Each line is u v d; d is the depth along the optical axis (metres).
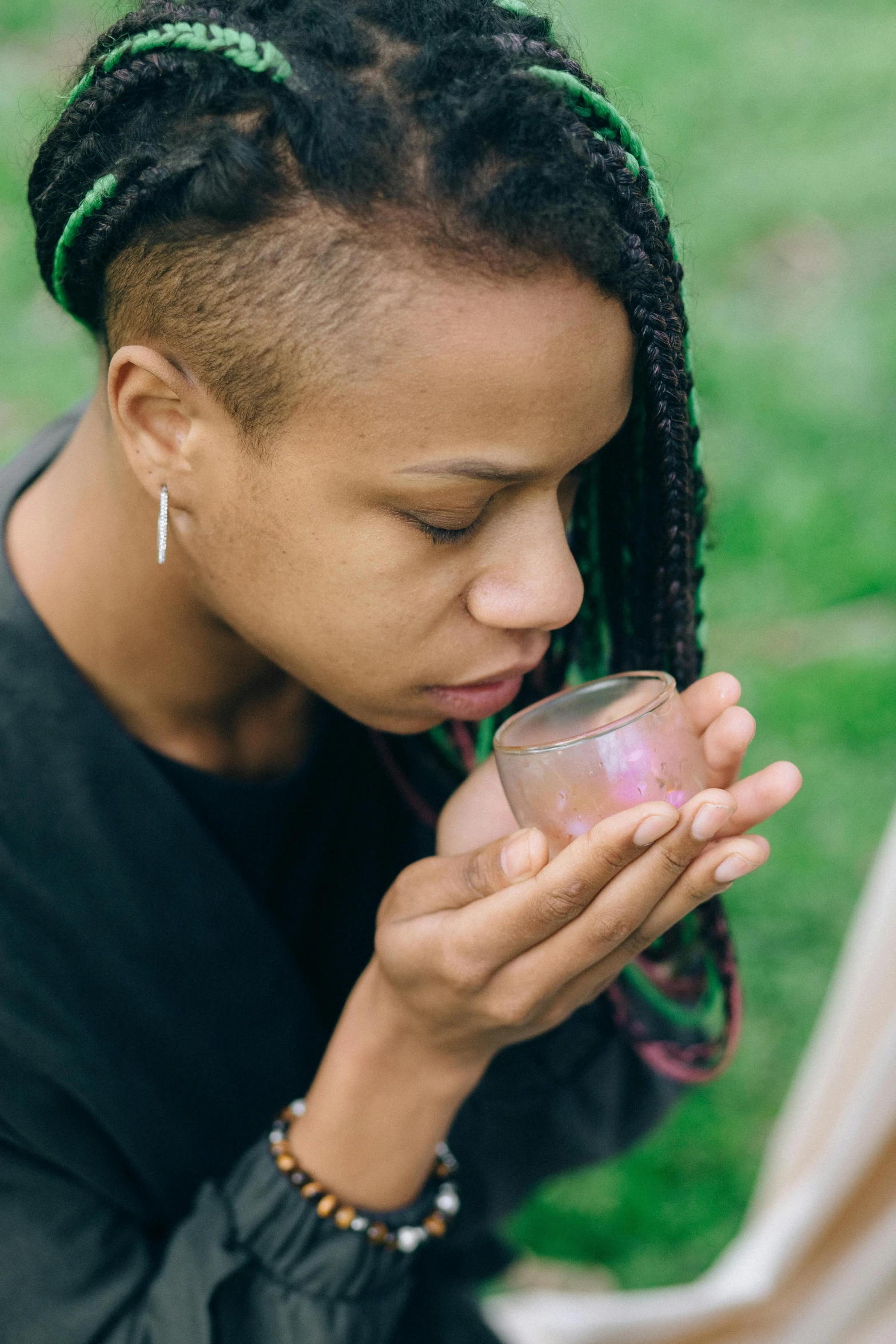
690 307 0.99
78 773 1.10
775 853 2.74
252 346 0.85
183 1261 1.11
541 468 0.85
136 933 1.14
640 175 0.88
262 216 0.83
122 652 1.12
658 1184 2.30
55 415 3.62
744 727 1.00
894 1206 1.62
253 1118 1.26
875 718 2.96
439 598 0.91
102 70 0.93
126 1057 1.17
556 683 1.22
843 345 3.94
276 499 0.89
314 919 1.36
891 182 4.58
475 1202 1.44
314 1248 1.11
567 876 0.86
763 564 3.32
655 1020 1.37
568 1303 1.87
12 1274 1.13
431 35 0.84
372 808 1.33
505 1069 1.33
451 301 0.80
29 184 1.00
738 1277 1.79
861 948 1.65
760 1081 2.41
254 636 0.99
